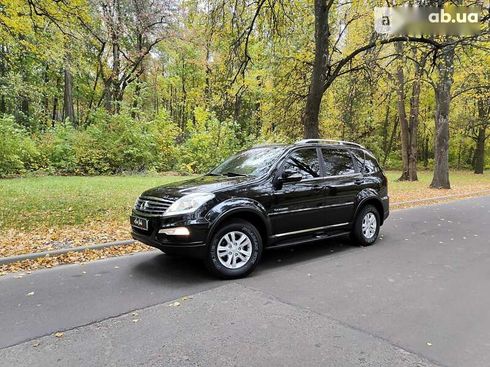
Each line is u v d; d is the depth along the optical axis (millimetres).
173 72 38188
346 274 5418
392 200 13961
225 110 14297
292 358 3135
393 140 39250
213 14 11531
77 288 4848
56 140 19938
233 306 4242
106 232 7777
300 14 12281
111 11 19578
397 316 3979
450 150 39188
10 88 23875
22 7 10062
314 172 6422
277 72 13422
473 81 19703
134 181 16500
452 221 10070
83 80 33500
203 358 3137
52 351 3270
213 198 5109
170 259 6227
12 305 4285
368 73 12602
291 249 6926
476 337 3531
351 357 3160
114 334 3578
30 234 7430
